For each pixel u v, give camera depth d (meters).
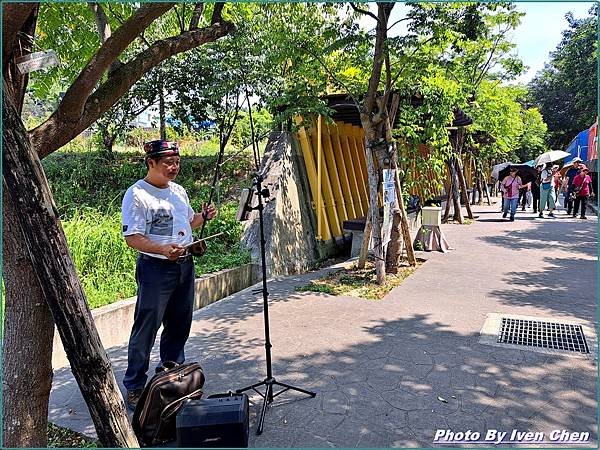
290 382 3.84
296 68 7.00
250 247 7.43
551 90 37.56
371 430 3.14
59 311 2.10
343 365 4.13
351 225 8.99
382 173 6.93
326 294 6.34
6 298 2.51
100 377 2.20
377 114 6.76
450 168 13.61
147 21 2.46
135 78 2.69
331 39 6.89
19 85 2.30
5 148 1.95
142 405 3.11
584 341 4.60
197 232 7.34
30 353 2.50
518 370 3.99
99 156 11.77
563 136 38.19
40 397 2.55
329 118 7.24
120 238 6.50
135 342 3.48
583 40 25.66
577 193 14.78
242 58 8.37
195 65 9.71
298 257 8.23
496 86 15.15
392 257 7.36
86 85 2.39
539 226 12.80
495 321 5.16
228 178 10.41
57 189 10.45
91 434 3.16
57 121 2.43
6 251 2.42
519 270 7.55
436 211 9.19
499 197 27.88
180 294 3.70
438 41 6.54
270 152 8.55
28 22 2.35
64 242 2.10
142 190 3.43
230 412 2.88
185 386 3.16
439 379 3.84
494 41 12.88
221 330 5.05
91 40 7.68
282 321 5.30
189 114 10.34
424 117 8.41
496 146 21.98
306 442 3.02
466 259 8.39
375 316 5.41
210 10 8.13
